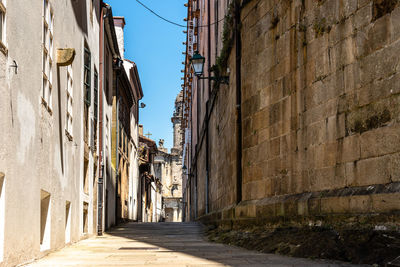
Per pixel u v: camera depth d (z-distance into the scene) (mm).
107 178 20234
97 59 17359
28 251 7285
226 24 15484
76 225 12406
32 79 7504
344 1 9016
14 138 6547
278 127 11484
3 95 6062
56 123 9570
